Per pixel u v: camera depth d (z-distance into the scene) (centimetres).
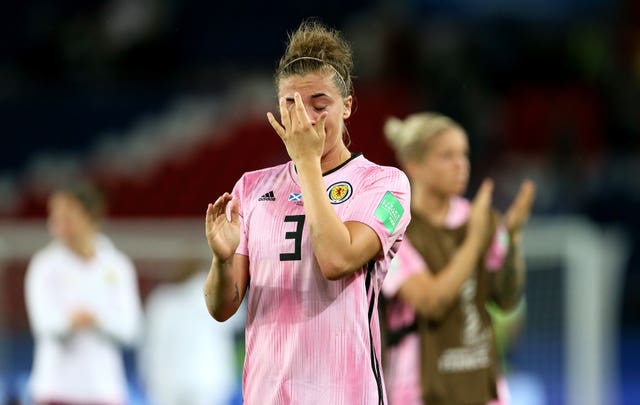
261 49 6309
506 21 6588
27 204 5103
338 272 1223
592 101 6028
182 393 2998
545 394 3378
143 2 5938
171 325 3003
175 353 3002
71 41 5884
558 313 3397
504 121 5928
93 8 6141
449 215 2002
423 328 1919
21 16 6159
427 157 1966
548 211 5200
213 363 3050
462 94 5344
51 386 2494
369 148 5388
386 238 1278
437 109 5341
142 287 3225
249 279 1337
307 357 1263
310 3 6341
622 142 5941
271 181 1331
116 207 5228
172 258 3222
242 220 1329
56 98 5616
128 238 3231
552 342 3397
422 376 1911
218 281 1303
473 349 1952
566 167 5422
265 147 5475
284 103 1248
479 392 1942
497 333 2541
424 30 6169
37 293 2511
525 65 6288
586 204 5416
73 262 2530
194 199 5306
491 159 5316
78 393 2489
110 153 5462
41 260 2539
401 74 5812
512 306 2044
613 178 5644
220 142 5497
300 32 1310
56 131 5547
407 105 5531
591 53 6247
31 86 5828
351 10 6344
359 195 1285
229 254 1281
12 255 3288
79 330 2492
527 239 3409
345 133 1412
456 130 1986
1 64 6075
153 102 5731
